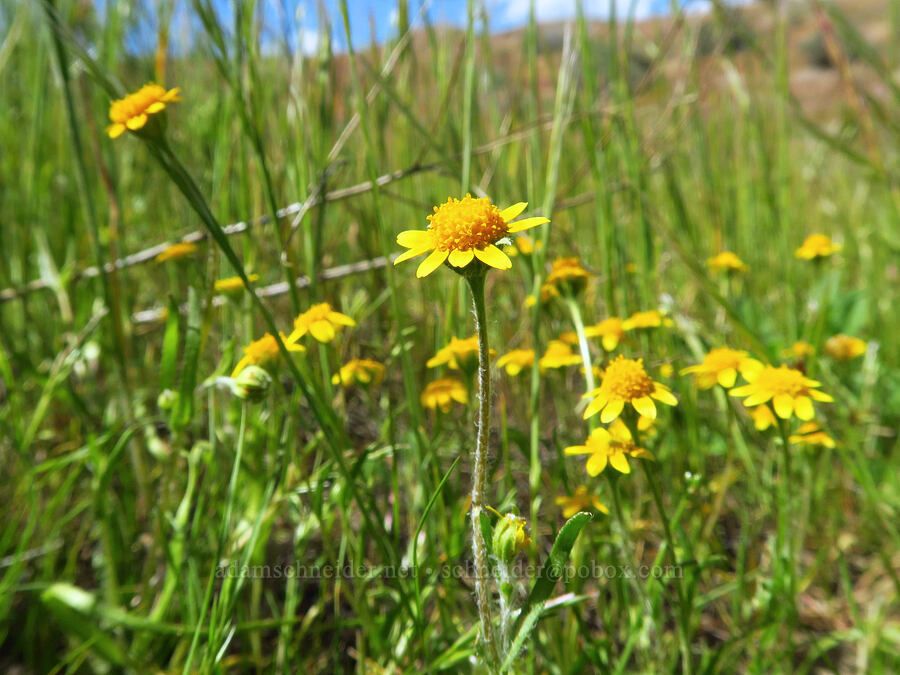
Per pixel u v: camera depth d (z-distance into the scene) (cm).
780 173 25
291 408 14
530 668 13
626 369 12
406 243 10
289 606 14
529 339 20
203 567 16
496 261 9
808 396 13
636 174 21
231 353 14
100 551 17
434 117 24
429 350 20
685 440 20
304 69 19
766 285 28
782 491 14
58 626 16
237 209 21
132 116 11
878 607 18
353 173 23
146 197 26
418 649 14
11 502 17
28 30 26
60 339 21
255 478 14
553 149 17
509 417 20
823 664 17
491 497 17
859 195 36
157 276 25
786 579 15
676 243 17
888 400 25
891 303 30
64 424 21
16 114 26
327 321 13
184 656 13
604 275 18
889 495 20
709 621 18
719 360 15
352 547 14
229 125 18
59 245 23
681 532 14
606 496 16
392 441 13
